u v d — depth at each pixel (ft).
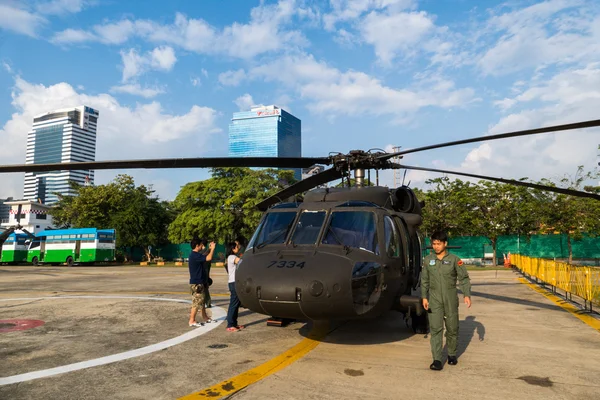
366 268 17.88
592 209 85.20
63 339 21.68
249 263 18.52
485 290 42.50
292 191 26.13
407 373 15.49
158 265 130.11
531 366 16.37
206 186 119.24
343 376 15.19
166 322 26.25
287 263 17.65
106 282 58.54
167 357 18.06
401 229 22.06
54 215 162.81
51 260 121.39
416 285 24.99
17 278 68.13
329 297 16.34
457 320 16.46
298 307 16.51
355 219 20.22
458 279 16.78
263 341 20.93
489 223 88.69
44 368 16.55
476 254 97.66
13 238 128.26
